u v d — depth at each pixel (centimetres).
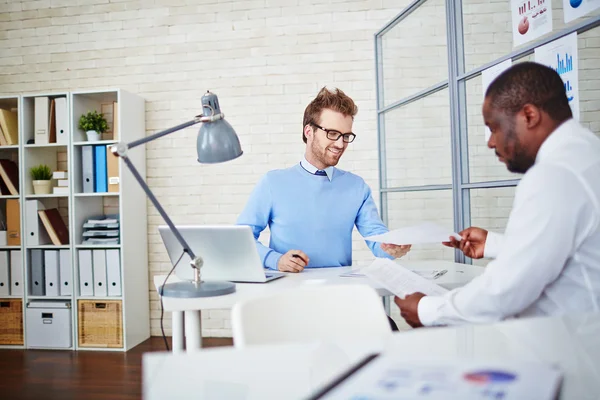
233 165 401
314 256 238
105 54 414
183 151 406
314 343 81
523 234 112
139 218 395
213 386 65
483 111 131
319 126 230
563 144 117
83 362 339
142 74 411
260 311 103
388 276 165
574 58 170
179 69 407
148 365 72
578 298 114
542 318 94
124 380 301
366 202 246
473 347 77
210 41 404
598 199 109
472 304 118
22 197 380
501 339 81
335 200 239
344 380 61
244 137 400
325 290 113
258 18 399
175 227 169
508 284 113
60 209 414
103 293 371
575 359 71
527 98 120
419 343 80
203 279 184
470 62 236
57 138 377
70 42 418
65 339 372
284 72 396
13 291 382
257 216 240
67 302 380
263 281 178
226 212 402
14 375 312
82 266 373
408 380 59
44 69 421
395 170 337
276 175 242
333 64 392
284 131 396
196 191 405
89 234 376
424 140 289
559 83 121
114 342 369
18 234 382
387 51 345
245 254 175
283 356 75
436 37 270
